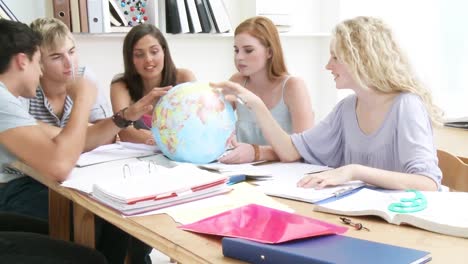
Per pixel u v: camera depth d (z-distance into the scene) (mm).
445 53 3576
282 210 1188
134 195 1220
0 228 1859
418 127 1483
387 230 1079
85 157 1778
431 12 3570
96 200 1315
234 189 1397
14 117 1541
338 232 1001
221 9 3201
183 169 1448
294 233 971
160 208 1241
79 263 1539
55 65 2109
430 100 1582
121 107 2449
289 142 1772
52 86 2178
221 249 988
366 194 1283
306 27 3900
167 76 2539
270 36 2078
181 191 1271
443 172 1693
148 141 2039
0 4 2549
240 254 937
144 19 3047
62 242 1580
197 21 3123
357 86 1582
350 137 1688
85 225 1710
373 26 1565
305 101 2078
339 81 1611
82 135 1609
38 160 1518
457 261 915
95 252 1591
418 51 3605
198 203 1274
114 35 3016
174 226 1121
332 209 1193
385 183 1367
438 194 1259
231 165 1667
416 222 1082
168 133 1622
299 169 1640
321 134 1774
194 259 967
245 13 3557
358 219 1152
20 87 1672
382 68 1537
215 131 1612
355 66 1537
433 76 3578
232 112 1686
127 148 1928
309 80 3990
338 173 1386
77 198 1386
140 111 1815
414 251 901
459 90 3562
